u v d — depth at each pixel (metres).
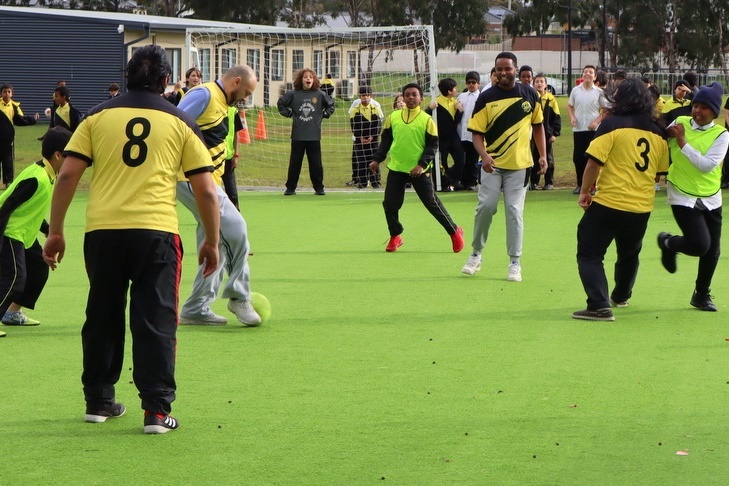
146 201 6.31
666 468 5.85
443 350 8.77
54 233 6.41
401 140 14.14
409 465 5.89
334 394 7.39
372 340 9.15
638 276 12.62
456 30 72.19
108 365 6.64
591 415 6.88
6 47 43.69
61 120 22.41
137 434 6.44
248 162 29.62
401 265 13.44
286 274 12.73
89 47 43.16
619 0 71.50
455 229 14.35
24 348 8.74
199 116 9.31
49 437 6.37
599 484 5.61
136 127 6.32
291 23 73.25
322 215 18.92
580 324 9.86
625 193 9.89
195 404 7.12
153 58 6.43
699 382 7.75
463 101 22.39
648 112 9.91
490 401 7.21
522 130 11.92
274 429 6.56
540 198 21.14
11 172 23.39
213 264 6.56
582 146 21.14
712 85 10.01
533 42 90.75
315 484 5.59
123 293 6.52
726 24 69.81
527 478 5.69
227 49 34.84
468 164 22.66
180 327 9.62
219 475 5.72
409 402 7.18
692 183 10.09
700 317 10.23
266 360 8.38
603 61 63.78
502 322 9.95
